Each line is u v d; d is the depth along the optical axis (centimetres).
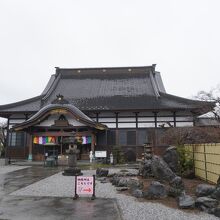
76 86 3859
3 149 4578
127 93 3553
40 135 3030
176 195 1027
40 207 888
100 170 1686
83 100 3403
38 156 3086
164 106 3070
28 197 1046
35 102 3553
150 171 1552
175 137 1964
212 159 1273
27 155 3203
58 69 4141
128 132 3156
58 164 2625
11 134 3291
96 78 4034
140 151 3088
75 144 1828
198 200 890
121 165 2525
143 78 3969
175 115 3158
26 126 2938
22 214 802
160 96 3381
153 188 1040
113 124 3194
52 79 4128
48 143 3027
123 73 4075
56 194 1110
